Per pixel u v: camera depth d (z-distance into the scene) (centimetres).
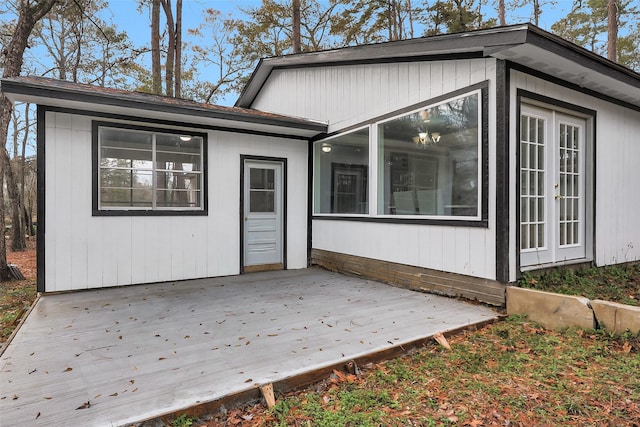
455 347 295
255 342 301
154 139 561
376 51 523
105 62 1352
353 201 607
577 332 310
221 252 613
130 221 540
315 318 366
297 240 699
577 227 489
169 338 314
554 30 1706
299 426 193
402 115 510
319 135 689
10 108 720
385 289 498
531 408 205
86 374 243
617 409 202
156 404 203
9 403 206
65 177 496
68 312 399
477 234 404
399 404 212
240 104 1059
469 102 416
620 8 1466
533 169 429
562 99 446
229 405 211
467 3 1638
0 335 377
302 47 1673
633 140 571
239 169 630
